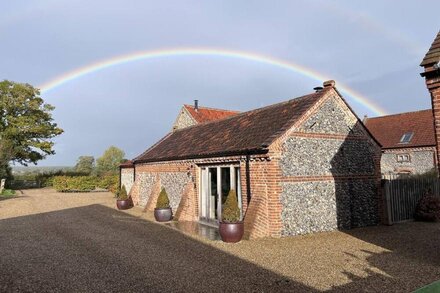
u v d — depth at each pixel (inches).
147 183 861.8
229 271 298.2
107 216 693.3
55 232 502.9
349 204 537.3
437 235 464.8
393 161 1253.1
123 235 475.5
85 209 824.9
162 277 282.4
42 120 1753.2
